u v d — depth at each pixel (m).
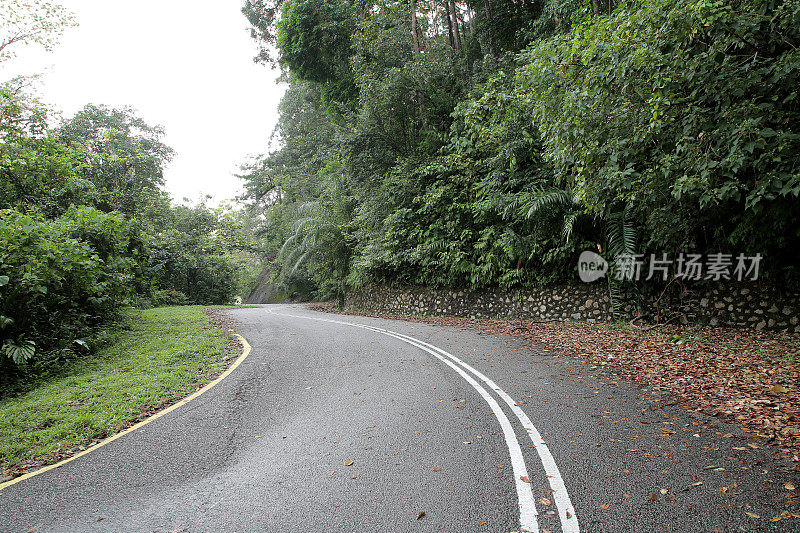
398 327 12.30
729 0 5.27
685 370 6.04
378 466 3.57
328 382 6.35
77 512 3.06
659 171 6.31
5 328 7.43
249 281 46.06
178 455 3.99
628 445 3.74
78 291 9.27
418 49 15.98
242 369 7.38
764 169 5.34
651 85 6.03
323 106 23.83
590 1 10.48
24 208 11.41
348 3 18.80
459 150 12.84
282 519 2.85
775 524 2.54
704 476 3.14
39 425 4.90
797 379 5.17
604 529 2.59
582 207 9.95
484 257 12.86
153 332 10.98
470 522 2.73
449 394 5.48
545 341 8.98
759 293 8.29
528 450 3.73
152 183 28.19
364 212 16.53
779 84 5.15
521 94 9.98
